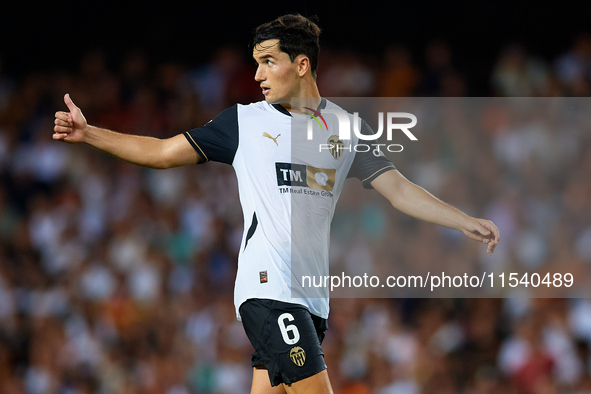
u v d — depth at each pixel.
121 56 45.38
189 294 32.03
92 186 37.06
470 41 44.94
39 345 30.53
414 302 28.44
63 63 45.69
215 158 11.15
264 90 11.42
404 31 45.62
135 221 35.25
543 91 40.38
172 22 46.53
